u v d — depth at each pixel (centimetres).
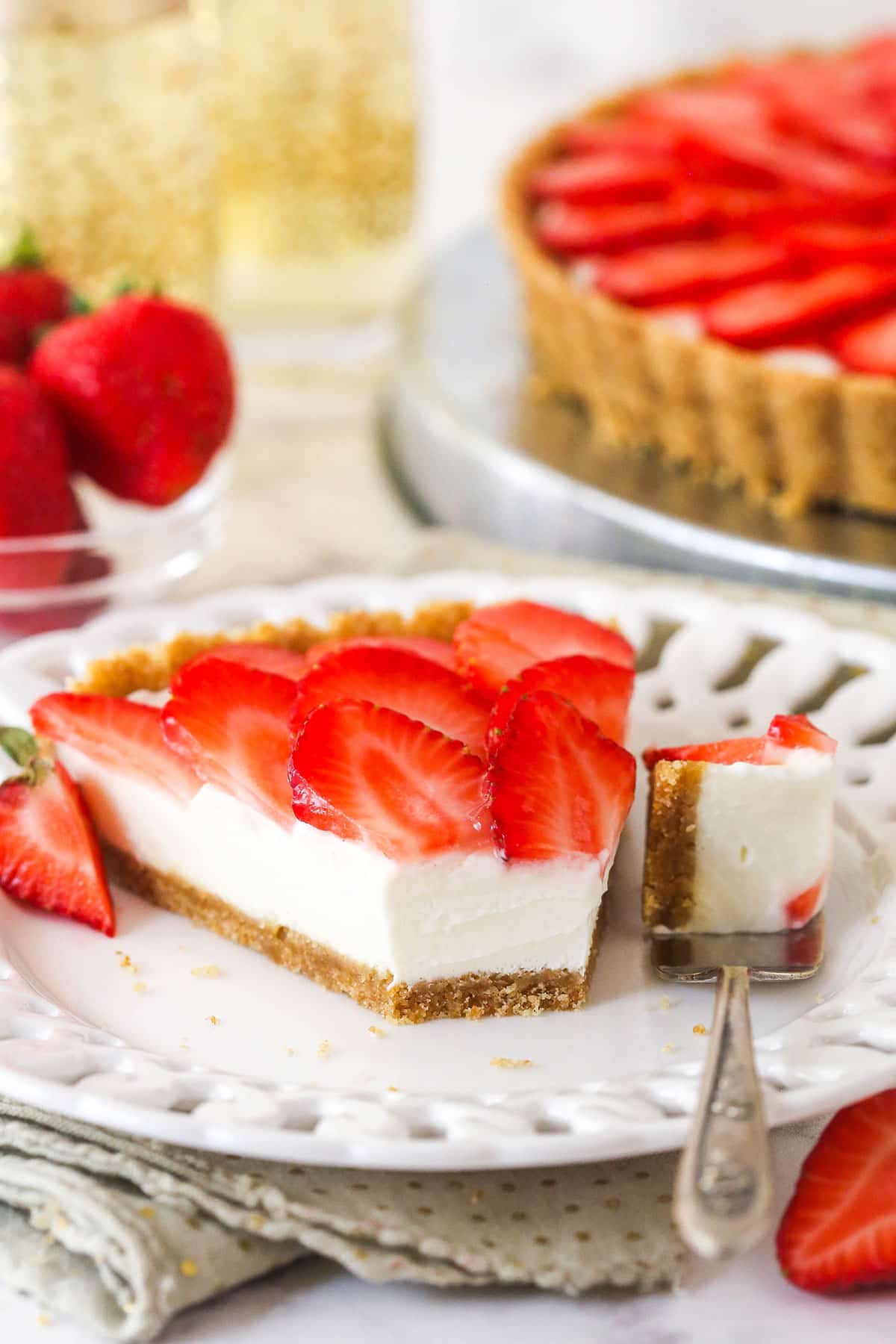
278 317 88
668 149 84
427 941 57
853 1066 53
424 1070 56
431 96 130
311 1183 53
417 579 67
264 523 78
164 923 60
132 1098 53
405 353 84
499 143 121
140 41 74
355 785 57
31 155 75
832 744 57
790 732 58
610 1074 55
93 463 70
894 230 79
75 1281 52
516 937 57
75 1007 57
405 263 88
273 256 85
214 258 79
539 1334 52
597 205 83
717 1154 51
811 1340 52
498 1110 53
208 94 81
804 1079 53
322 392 88
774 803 57
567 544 76
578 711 58
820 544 73
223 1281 52
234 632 64
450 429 79
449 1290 53
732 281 77
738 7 134
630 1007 57
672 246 81
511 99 129
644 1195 53
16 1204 53
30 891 59
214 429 71
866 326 75
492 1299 52
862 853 60
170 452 70
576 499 75
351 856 57
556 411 81
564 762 57
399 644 62
